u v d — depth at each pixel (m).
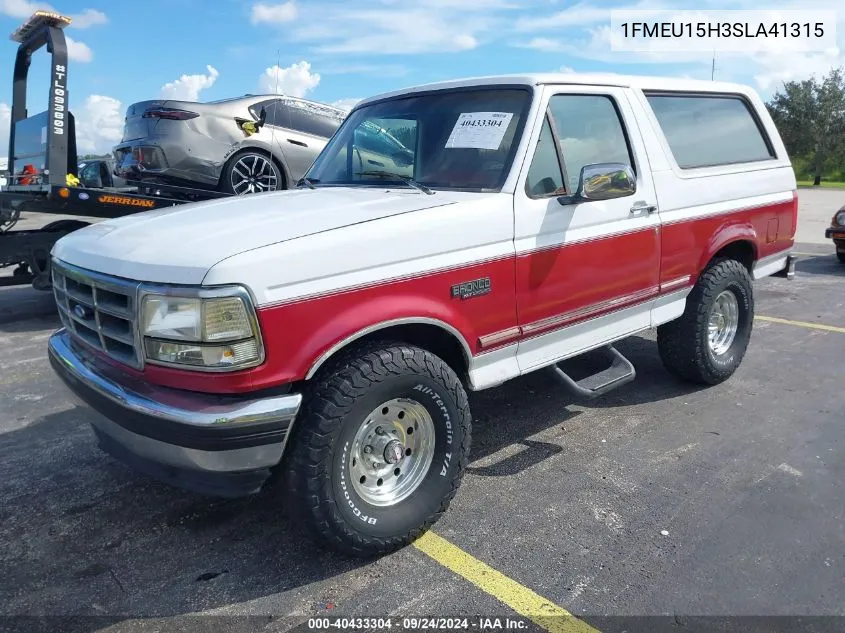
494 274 3.34
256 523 3.41
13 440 4.43
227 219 3.08
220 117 8.17
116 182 9.74
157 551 3.17
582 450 4.14
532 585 2.88
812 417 4.57
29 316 8.04
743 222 4.98
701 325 4.79
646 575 2.92
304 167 8.90
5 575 3.01
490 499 3.58
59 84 6.75
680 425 4.48
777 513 3.39
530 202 3.49
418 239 3.04
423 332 3.29
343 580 2.95
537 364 3.70
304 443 2.76
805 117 55.47
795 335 6.62
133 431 2.75
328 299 2.75
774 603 2.74
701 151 4.77
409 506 3.10
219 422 2.55
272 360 2.63
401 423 3.13
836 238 10.67
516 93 3.73
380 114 4.25
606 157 4.04
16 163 7.95
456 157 3.69
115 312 2.79
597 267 3.88
